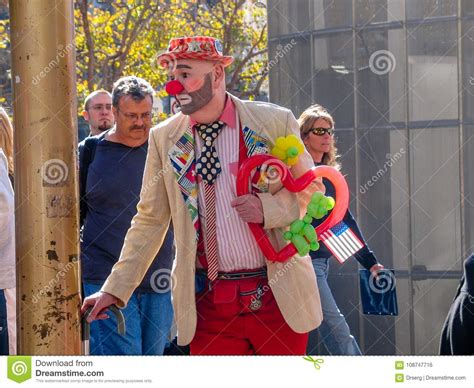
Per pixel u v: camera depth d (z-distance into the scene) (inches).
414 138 416.8
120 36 724.7
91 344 274.5
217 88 215.2
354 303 407.5
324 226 222.5
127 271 222.2
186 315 215.5
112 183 278.8
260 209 209.3
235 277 215.8
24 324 216.5
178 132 218.4
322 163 308.0
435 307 412.5
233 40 699.4
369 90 421.7
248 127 216.5
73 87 216.1
